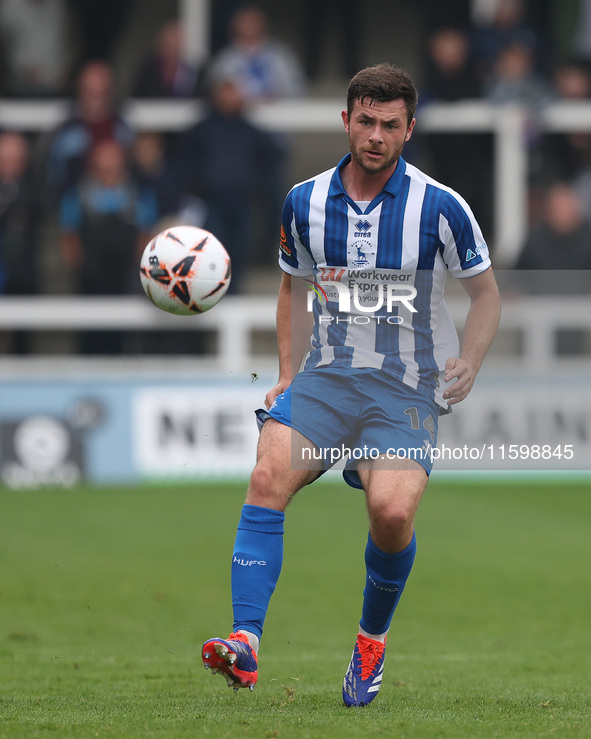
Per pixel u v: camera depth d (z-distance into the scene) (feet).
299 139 179.83
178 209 142.82
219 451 133.90
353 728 39.78
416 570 88.63
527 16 173.47
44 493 125.70
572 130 157.89
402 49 185.16
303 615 73.87
